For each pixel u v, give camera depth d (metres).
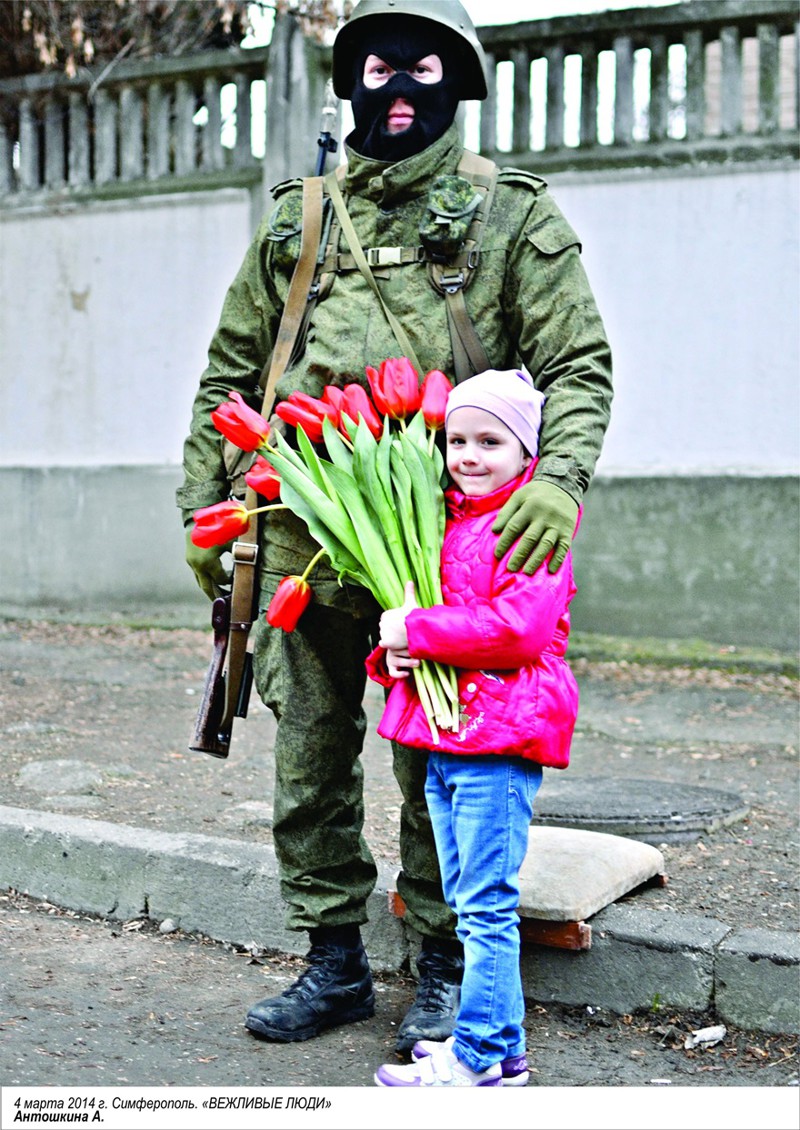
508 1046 2.61
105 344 9.06
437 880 2.91
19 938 3.60
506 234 2.82
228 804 4.56
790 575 7.35
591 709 6.42
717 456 7.49
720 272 7.42
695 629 7.57
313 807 2.96
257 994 3.25
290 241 2.97
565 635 2.71
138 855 3.77
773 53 7.25
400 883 2.99
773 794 4.84
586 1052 2.96
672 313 7.53
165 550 8.94
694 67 7.42
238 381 3.14
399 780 2.92
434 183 2.81
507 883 2.58
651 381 7.61
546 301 2.79
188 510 3.09
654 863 3.54
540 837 3.55
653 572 7.64
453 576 2.64
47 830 3.93
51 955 3.48
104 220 9.00
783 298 7.30
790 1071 2.84
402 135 2.83
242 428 2.73
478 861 2.57
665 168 7.48
